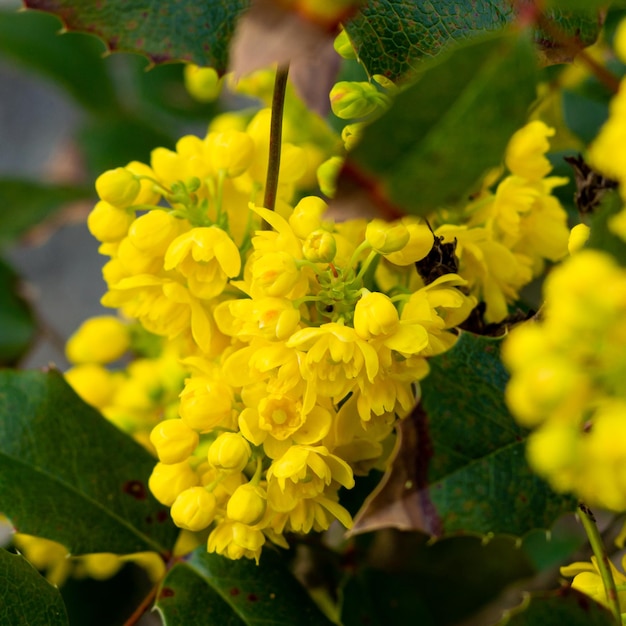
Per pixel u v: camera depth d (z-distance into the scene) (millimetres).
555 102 336
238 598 307
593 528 286
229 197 306
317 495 292
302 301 287
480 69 261
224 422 296
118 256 301
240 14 295
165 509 318
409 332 284
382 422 293
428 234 288
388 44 286
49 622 304
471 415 283
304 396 286
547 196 313
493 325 305
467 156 261
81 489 315
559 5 268
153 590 317
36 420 316
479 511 281
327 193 299
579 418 264
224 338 301
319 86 337
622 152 264
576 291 258
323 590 337
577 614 285
